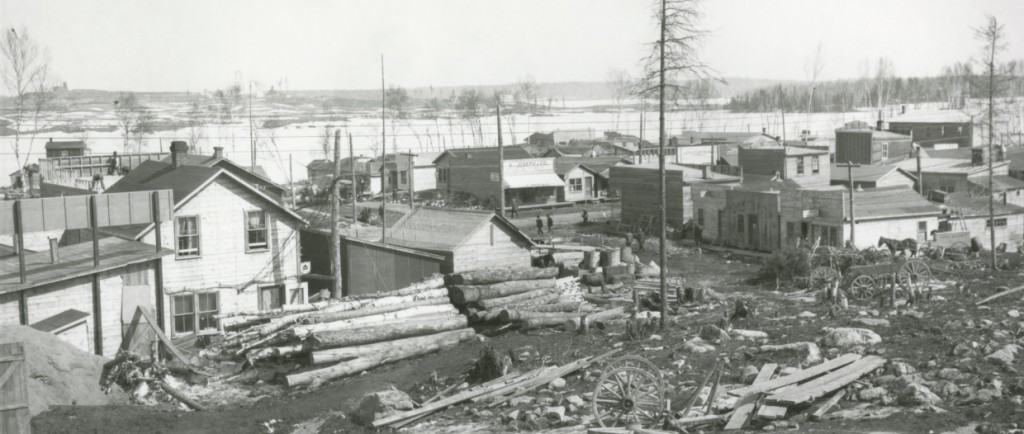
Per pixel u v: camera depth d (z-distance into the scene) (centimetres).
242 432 2214
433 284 3269
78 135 15775
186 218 3847
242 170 5309
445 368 2727
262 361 2928
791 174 7206
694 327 2908
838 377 2012
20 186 7656
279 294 4112
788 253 4431
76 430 2103
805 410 1872
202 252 3891
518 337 3048
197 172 4059
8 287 3003
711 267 5356
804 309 3234
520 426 1995
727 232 6288
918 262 3603
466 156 8969
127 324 3347
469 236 4297
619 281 4316
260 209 4034
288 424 2292
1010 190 6894
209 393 2702
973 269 4259
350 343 2861
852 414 1814
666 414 1769
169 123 19288
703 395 2009
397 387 2583
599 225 7400
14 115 17088
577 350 2731
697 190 6669
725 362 2295
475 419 2122
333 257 4128
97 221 3316
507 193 8644
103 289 3331
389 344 2911
